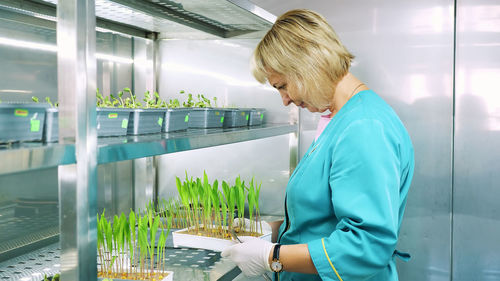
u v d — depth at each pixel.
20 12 1.64
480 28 2.17
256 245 1.21
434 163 2.28
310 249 1.10
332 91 1.20
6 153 0.75
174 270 1.57
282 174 2.40
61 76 0.90
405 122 2.31
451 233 2.28
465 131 2.23
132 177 2.36
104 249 1.39
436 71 2.25
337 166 1.10
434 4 2.22
